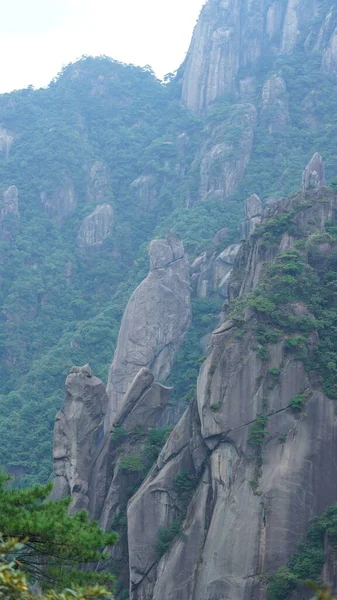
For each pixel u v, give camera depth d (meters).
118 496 73.12
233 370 66.44
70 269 149.38
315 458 63.09
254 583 59.94
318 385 65.31
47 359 126.56
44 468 104.69
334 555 58.31
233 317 69.12
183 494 67.56
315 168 96.69
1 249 150.00
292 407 64.44
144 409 78.00
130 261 151.12
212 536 62.69
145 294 107.25
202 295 112.81
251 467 63.56
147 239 153.00
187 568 63.31
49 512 31.86
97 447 77.81
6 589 23.56
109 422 85.62
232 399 65.81
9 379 133.62
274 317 68.25
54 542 31.06
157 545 66.56
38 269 148.75
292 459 63.00
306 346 66.62
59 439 77.81
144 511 68.06
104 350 126.88
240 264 83.50
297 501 61.84
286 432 63.91
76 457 76.38
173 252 110.62
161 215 155.75
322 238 73.75
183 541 64.19
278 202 82.25
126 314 107.31
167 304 107.31
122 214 159.25
